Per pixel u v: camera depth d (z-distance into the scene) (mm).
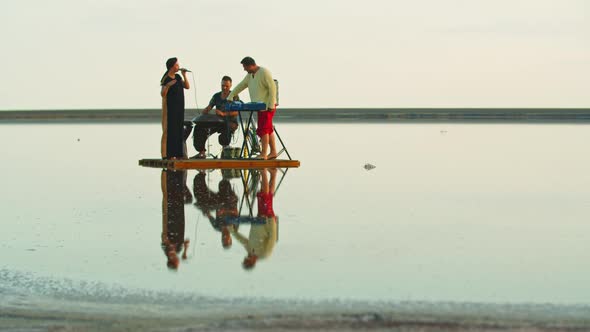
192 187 21828
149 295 9258
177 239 13102
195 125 30641
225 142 30641
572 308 8648
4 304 8859
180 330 7770
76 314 8438
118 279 10117
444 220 15453
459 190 21188
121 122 82188
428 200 18859
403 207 17484
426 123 76000
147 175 25656
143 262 11195
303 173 26359
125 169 28188
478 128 63250
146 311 8555
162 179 24250
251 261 11273
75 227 14469
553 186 22359
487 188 21734
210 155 30906
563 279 10164
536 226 14734
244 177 24938
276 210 16875
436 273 10484
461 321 7988
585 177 25016
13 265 11000
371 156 34219
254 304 8812
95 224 14852
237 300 9016
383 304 8812
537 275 10398
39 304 8883
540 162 30812
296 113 113062
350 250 12133
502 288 9633
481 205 17906
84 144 44281
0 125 74312
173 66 27797
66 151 38562
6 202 18547
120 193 20391
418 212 16625
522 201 18734
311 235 13523
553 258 11602
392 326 7789
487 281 10023
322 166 29109
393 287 9664
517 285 9797
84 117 101812
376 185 22500
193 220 15320
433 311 8477
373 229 14250
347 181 23641
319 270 10633
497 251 12125
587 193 20516
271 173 26438
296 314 8312
